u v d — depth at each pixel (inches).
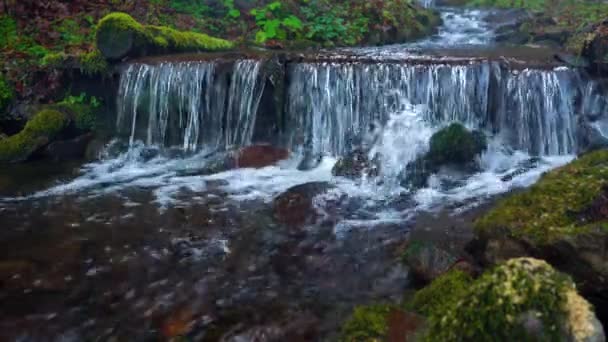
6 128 315.9
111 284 166.7
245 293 161.9
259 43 390.0
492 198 228.1
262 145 291.1
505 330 88.1
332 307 153.1
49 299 158.2
